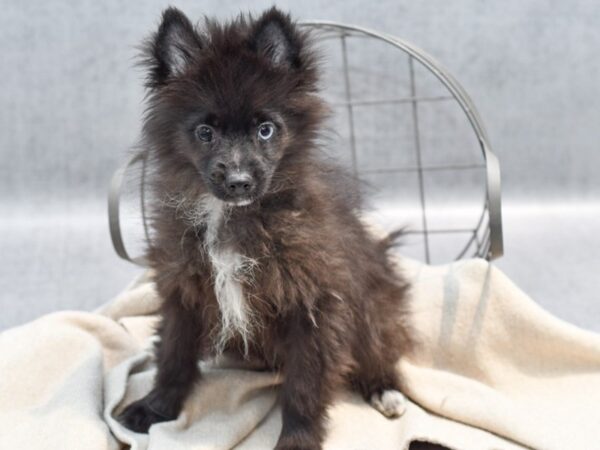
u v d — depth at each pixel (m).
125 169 0.75
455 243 1.17
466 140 1.18
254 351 0.66
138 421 0.63
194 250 0.59
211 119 0.59
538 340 0.73
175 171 0.61
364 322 0.67
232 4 1.12
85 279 1.08
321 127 0.63
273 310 0.60
